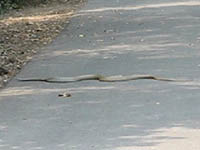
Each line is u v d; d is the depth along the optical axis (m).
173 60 22.89
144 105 17.41
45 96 18.75
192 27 29.91
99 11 36.53
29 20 34.34
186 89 18.88
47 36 29.00
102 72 21.42
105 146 14.35
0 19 35.19
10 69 22.56
